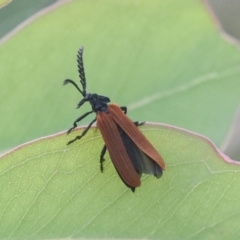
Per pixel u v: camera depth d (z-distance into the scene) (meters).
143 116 0.13
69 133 0.12
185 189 0.12
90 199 0.12
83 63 0.13
